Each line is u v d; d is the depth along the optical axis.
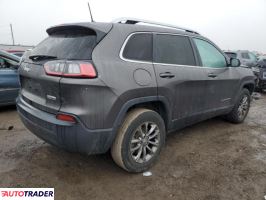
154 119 2.95
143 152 2.92
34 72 2.66
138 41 2.83
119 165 2.83
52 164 3.10
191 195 2.55
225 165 3.18
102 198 2.47
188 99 3.43
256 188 2.69
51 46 2.83
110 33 2.60
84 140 2.39
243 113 5.00
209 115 4.01
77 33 2.74
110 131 2.50
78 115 2.31
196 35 3.73
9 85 5.29
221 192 2.61
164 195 2.54
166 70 3.03
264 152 3.62
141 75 2.71
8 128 4.31
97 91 2.35
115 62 2.53
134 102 2.65
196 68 3.53
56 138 2.45
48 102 2.54
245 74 4.77
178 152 3.53
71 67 2.30
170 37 3.25
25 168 2.99
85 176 2.85
